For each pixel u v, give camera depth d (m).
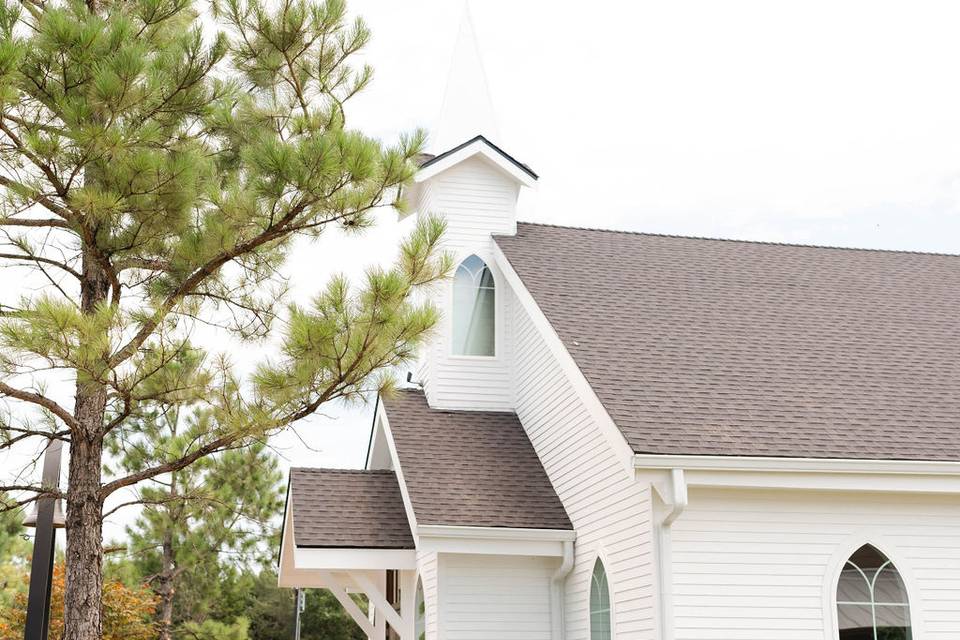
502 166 18.20
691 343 14.39
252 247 10.14
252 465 23.55
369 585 14.64
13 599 21.83
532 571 14.48
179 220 9.84
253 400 9.78
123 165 9.16
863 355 14.72
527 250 17.44
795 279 17.58
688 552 11.59
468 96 19.44
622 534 12.48
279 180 9.55
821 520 12.00
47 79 9.04
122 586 21.23
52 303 8.63
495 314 17.70
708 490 11.82
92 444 10.11
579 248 17.88
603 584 13.09
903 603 11.96
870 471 11.68
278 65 10.96
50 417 9.99
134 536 23.83
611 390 12.64
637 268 17.16
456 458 15.41
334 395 9.96
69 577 9.85
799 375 13.79
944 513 12.32
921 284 18.00
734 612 11.51
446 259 10.34
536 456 15.81
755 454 11.41
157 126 9.43
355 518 15.02
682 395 12.76
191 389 9.96
